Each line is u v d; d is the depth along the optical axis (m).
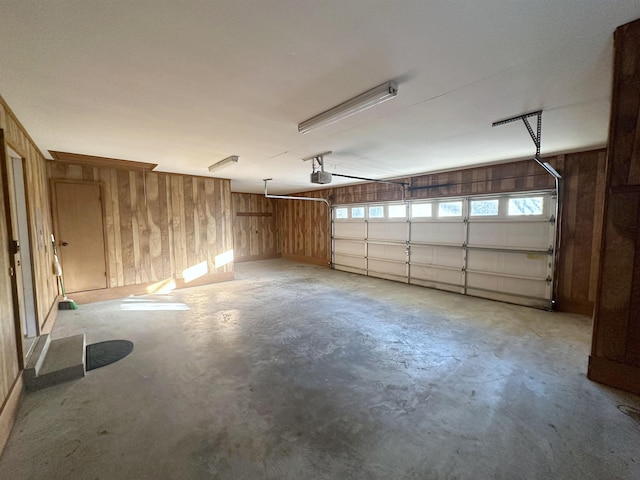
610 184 2.03
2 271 2.06
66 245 4.74
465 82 2.14
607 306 2.21
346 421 1.96
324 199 8.67
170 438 1.80
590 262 4.18
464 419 1.97
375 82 2.12
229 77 2.02
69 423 1.94
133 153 4.17
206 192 6.44
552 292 4.47
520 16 1.45
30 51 1.67
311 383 2.44
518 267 4.82
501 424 1.92
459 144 3.77
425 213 6.12
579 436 1.80
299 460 1.62
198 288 6.09
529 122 2.97
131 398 2.22
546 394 2.24
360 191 7.59
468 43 1.67
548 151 4.15
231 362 2.81
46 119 2.76
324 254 8.98
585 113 2.73
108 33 1.53
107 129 3.07
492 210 5.12
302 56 1.78
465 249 5.48
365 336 3.47
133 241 5.44
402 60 1.84
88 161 4.69
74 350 2.79
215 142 3.59
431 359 2.87
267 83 2.11
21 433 1.84
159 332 3.61
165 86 2.14
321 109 2.58
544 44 1.69
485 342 3.28
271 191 9.75
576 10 1.42
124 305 4.82
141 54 1.73
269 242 10.93
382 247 7.06
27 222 3.04
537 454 1.66
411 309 4.57
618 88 1.89
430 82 2.14
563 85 2.19
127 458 1.64
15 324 2.23
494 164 5.05
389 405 2.13
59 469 1.57
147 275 5.62
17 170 3.01
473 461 1.62
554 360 2.82
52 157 4.39
